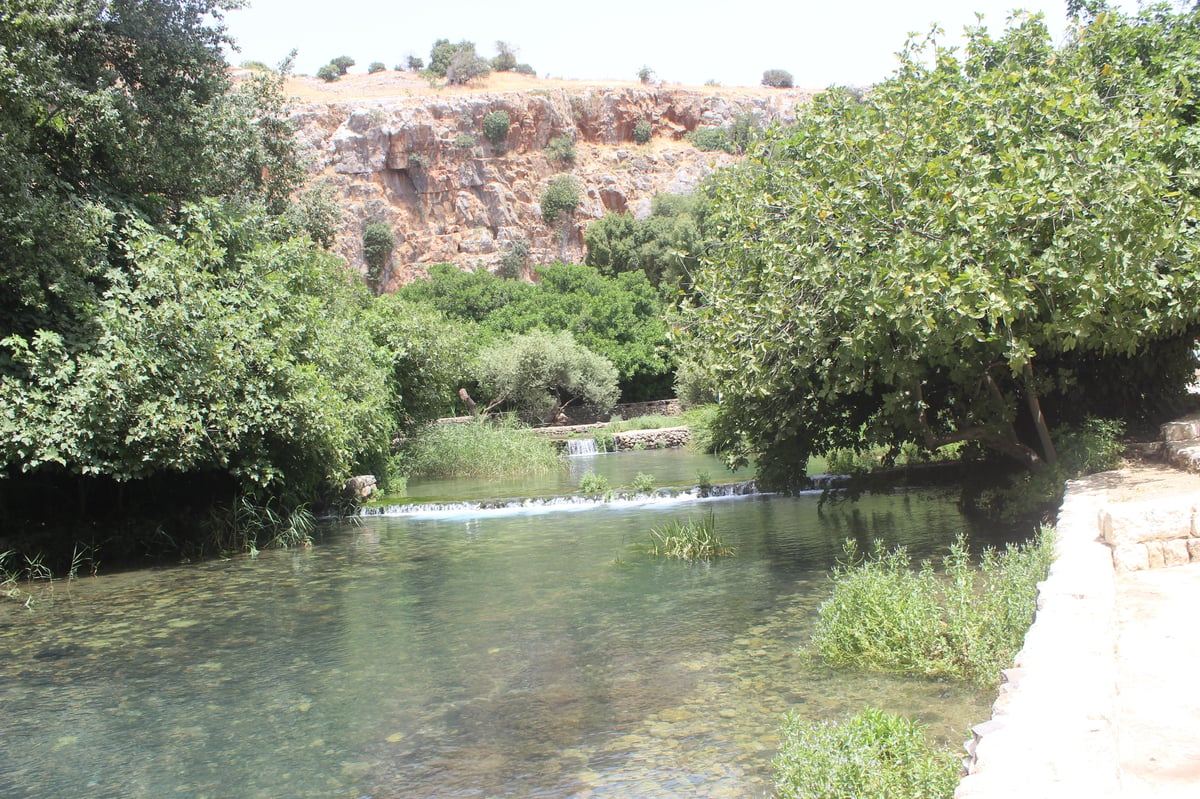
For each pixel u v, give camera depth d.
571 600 9.93
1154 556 6.18
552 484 21.95
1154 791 2.90
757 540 12.99
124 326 12.44
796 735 5.00
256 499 15.62
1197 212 9.66
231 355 13.41
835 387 10.79
